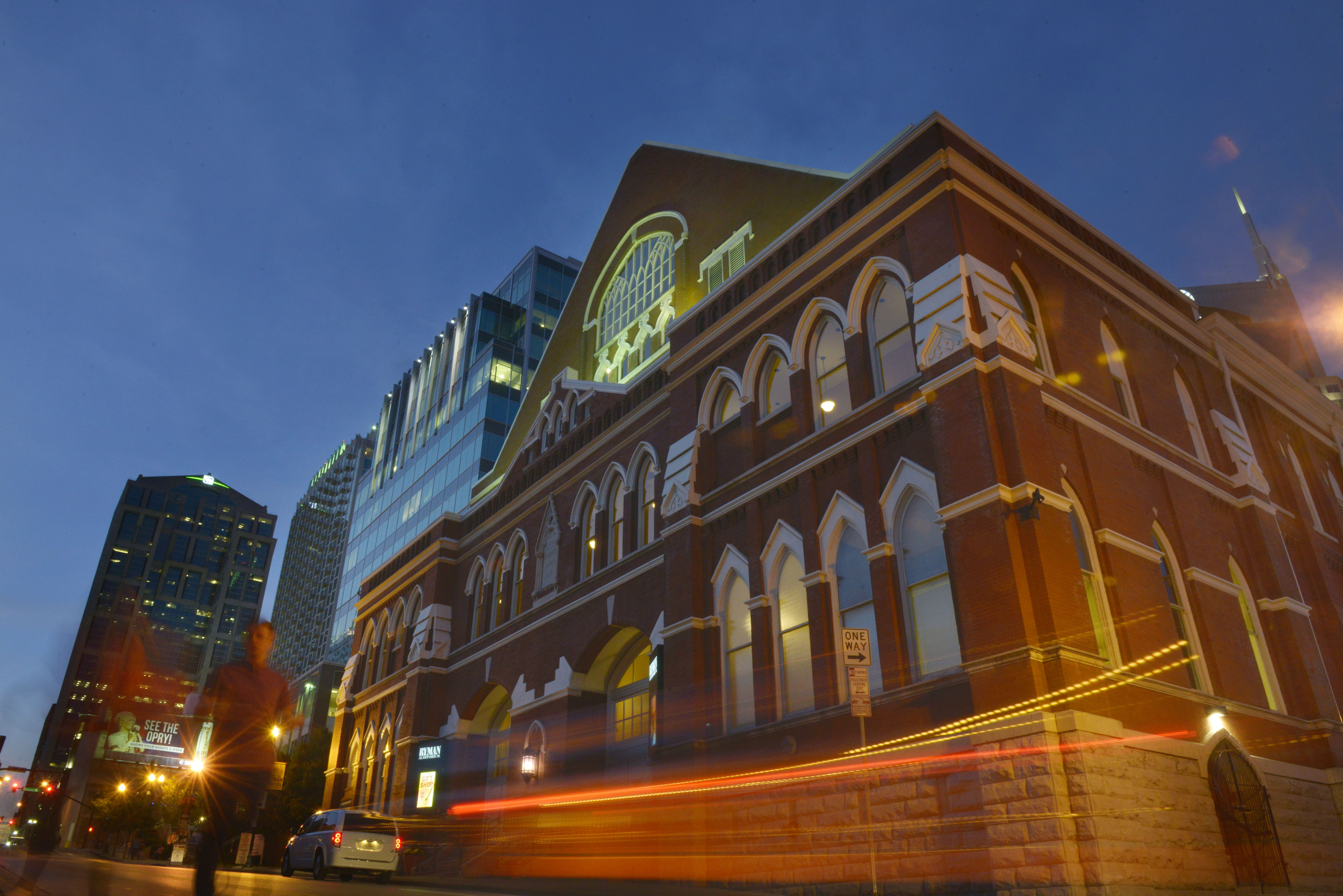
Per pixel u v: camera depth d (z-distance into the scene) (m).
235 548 182.38
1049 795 12.49
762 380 21.70
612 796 22.56
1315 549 22.81
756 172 28.17
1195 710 15.88
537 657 27.69
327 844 20.39
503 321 82.38
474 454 70.19
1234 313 45.25
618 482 27.12
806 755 16.91
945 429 15.92
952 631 15.46
